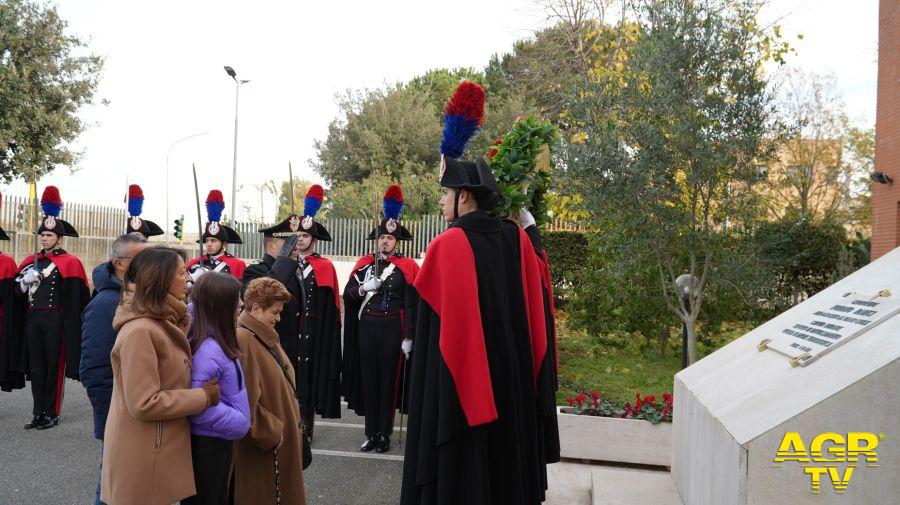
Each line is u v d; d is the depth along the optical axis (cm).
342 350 672
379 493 484
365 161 2928
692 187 801
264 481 334
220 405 293
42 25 1709
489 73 3419
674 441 431
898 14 1059
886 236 1098
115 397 282
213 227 721
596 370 856
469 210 302
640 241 801
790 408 279
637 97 776
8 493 471
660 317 903
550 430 343
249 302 351
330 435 655
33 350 646
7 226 1488
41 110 1675
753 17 803
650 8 796
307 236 611
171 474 271
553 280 1273
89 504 452
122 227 1934
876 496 263
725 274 802
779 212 1614
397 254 623
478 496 270
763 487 272
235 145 1847
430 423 279
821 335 333
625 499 399
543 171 384
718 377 378
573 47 1568
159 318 283
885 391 262
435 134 2998
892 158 1073
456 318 273
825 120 2306
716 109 748
